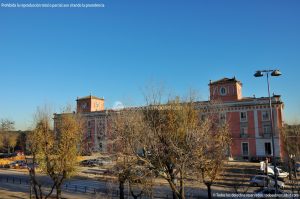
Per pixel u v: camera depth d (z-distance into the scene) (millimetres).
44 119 26922
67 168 26000
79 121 29453
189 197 27219
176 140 16828
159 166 16375
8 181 43656
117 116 18875
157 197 27594
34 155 26188
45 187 38500
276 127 54375
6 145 87625
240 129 57875
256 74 22406
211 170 19109
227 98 61719
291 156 33531
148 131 16859
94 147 54406
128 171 17375
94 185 37750
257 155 55406
